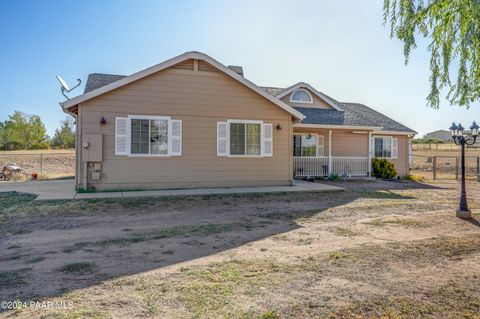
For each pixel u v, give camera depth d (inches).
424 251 184.2
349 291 128.5
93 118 420.2
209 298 121.3
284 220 273.7
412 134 751.1
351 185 548.4
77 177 418.0
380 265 160.2
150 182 443.8
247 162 490.0
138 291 127.7
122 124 430.9
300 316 107.3
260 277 143.3
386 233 228.4
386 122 778.8
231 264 161.0
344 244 199.5
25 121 1569.9
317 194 431.5
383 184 574.9
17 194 403.9
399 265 160.7
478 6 167.0
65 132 1669.5
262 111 497.4
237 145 484.7
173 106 453.1
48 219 275.0
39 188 459.8
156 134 446.3
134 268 155.1
